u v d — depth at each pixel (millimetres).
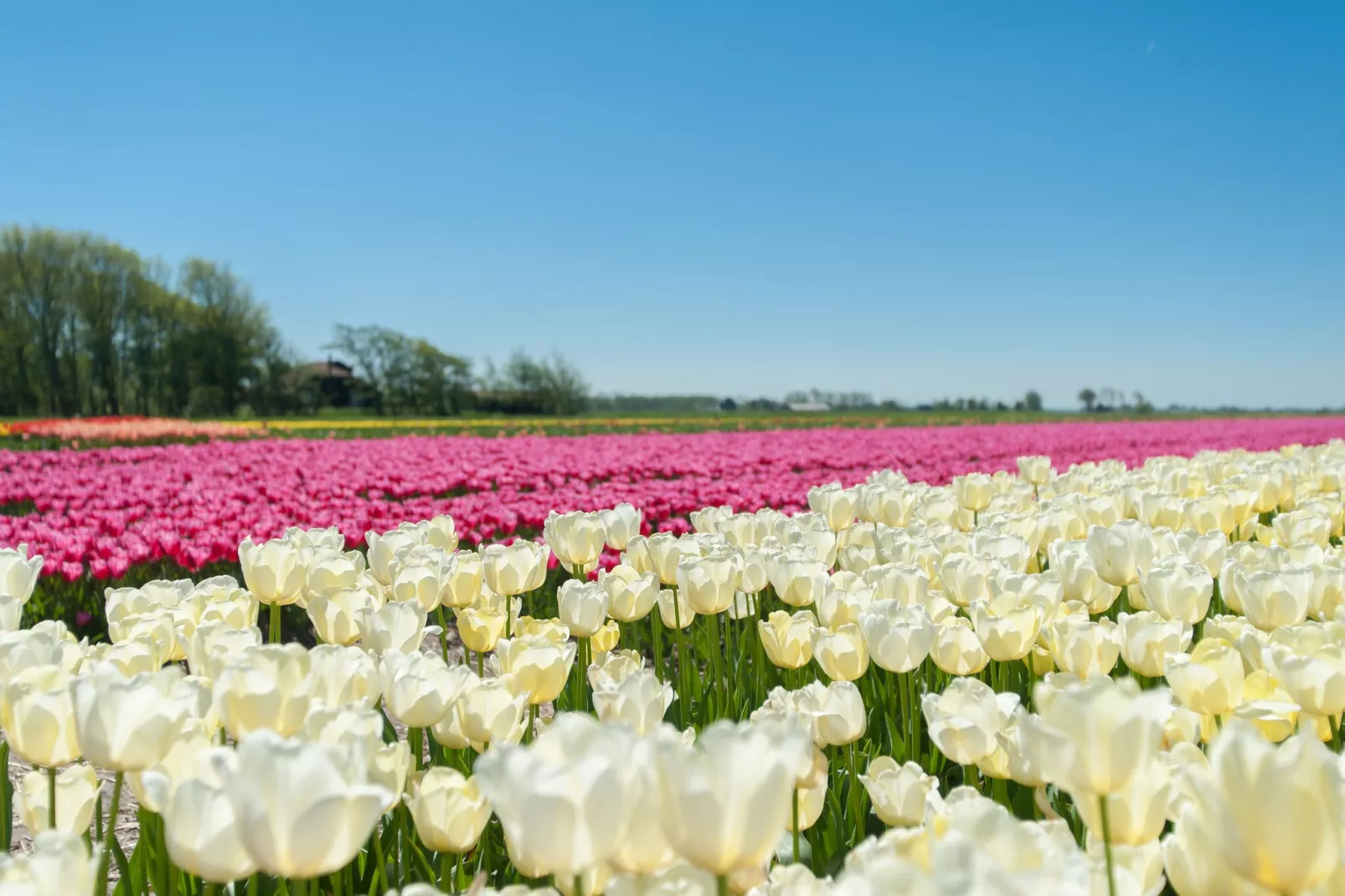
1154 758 1493
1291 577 2588
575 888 1343
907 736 2705
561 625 2969
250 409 68875
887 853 1260
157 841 1942
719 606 3088
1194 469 6477
